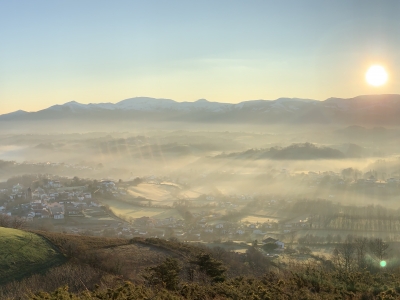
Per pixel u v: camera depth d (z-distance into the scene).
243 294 18.80
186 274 29.88
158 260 39.41
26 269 35.44
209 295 19.34
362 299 17.66
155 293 19.00
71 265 36.56
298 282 20.11
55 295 16.34
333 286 19.55
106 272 34.81
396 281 20.31
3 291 31.05
